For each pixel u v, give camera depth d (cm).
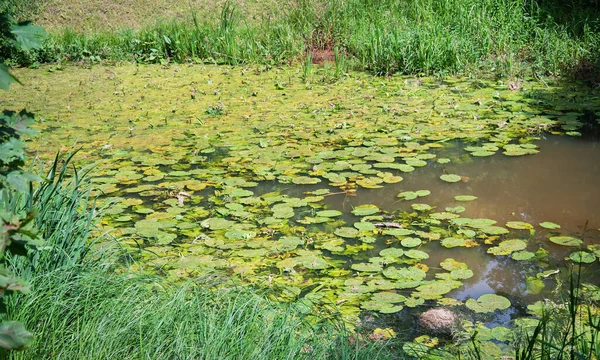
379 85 964
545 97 873
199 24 1267
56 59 1215
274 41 1171
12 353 274
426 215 532
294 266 449
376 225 510
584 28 1055
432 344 362
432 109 834
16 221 190
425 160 661
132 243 476
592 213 534
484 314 396
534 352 335
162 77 1062
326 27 1176
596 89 906
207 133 760
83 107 895
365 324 381
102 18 1345
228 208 541
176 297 332
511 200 562
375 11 1191
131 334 308
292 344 308
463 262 457
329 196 571
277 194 574
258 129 771
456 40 1058
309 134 745
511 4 1137
